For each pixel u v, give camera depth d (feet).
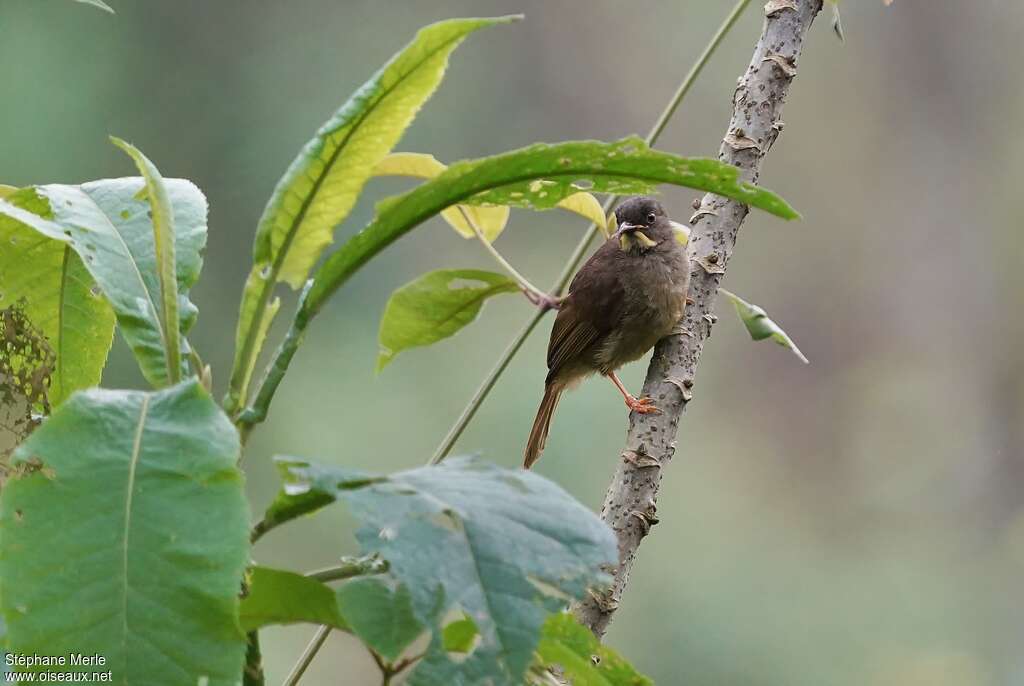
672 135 69.10
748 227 75.15
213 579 7.04
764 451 69.00
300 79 54.13
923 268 75.77
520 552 7.36
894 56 78.02
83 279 11.32
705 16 69.10
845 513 66.33
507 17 9.20
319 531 40.98
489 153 64.54
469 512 7.45
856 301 75.05
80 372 11.49
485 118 64.80
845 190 77.36
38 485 7.22
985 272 75.00
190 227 10.25
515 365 49.78
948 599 56.90
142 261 9.87
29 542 7.09
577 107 67.41
